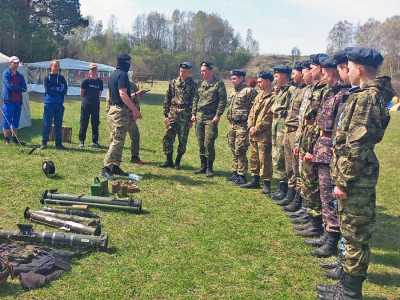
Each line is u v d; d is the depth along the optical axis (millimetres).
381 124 3912
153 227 6066
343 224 4078
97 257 5008
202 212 6883
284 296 4410
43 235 5172
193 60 86375
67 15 42156
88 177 8352
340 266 4746
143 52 83562
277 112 7555
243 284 4625
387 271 5137
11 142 11086
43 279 4352
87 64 34125
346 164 3939
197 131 9312
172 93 9594
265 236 6016
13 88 10797
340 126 4086
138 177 8531
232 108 8852
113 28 107062
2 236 5156
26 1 37406
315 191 5941
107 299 4172
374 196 4027
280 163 7652
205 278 4695
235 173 8906
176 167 9773
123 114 8273
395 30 75312
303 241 5895
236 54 94562
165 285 4492
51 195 6680
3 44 35812
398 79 54531
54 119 10852
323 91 5762
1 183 7539
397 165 12133
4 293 4148
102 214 6418
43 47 38438
